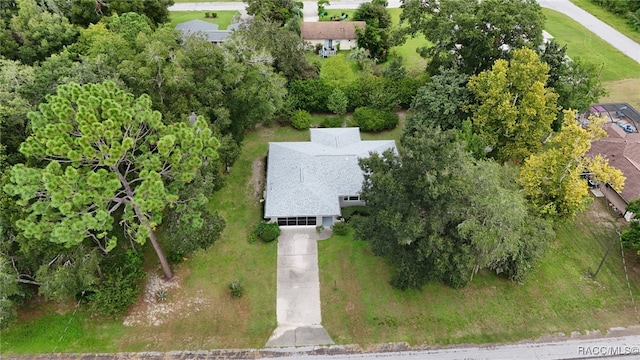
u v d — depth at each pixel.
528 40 44.91
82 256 29.67
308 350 29.95
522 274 32.16
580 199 33.47
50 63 35.31
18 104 31.56
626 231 35.16
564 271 34.91
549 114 40.38
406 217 28.33
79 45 47.22
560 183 33.91
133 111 26.48
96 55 40.69
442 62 49.00
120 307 30.59
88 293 31.92
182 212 29.75
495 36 44.31
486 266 33.09
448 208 27.36
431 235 27.81
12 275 27.52
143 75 35.69
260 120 43.69
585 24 73.06
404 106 53.19
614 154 43.06
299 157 42.06
